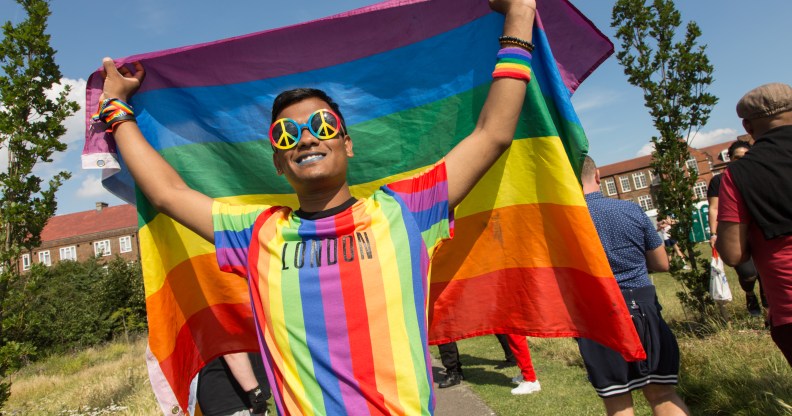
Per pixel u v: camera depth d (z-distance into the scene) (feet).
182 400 7.27
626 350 6.25
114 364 49.39
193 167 8.04
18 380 49.21
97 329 77.00
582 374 18.79
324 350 5.12
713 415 12.34
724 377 13.42
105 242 162.30
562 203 6.72
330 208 5.77
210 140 8.05
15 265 20.95
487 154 5.84
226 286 7.91
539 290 7.08
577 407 15.17
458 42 7.47
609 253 9.95
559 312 6.96
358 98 7.85
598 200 10.42
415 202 5.62
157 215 7.48
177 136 7.93
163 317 7.20
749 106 7.95
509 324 7.30
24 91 20.66
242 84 7.79
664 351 9.43
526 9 6.17
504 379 20.43
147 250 7.20
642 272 9.93
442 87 7.66
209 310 7.90
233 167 8.18
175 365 7.25
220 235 5.99
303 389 5.15
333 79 7.79
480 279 7.47
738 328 18.76
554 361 21.81
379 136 7.96
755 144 7.82
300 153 5.68
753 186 7.39
